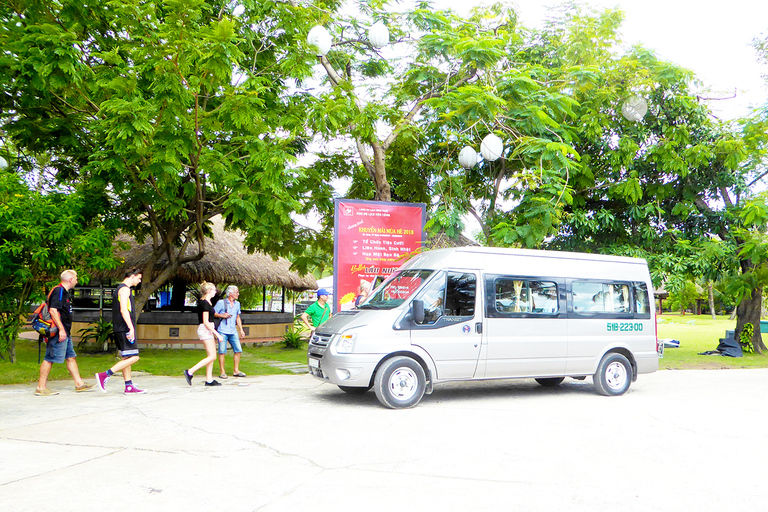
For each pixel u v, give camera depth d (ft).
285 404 27.09
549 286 30.17
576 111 48.01
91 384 32.89
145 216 51.42
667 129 49.67
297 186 43.21
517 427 22.31
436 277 27.68
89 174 44.70
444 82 44.80
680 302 195.72
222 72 29.48
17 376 33.94
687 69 48.24
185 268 57.06
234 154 37.91
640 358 32.14
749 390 33.68
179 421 22.91
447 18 44.57
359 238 39.50
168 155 31.17
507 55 45.03
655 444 19.81
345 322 26.86
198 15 29.43
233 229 50.31
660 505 13.76
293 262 59.93
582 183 49.21
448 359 27.20
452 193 45.62
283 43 42.42
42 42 32.42
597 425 22.89
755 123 49.96
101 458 17.42
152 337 58.75
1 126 41.19
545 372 29.50
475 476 15.84
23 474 15.80
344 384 25.67
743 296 54.85
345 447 18.93
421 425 22.54
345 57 45.42
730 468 16.98
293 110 38.50
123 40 38.65
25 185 37.27
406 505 13.55
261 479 15.46
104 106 30.12
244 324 62.59
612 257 32.81
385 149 44.65
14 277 37.37
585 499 14.10
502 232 37.63
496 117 38.11
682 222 54.80
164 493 14.29
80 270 38.14
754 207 47.29
